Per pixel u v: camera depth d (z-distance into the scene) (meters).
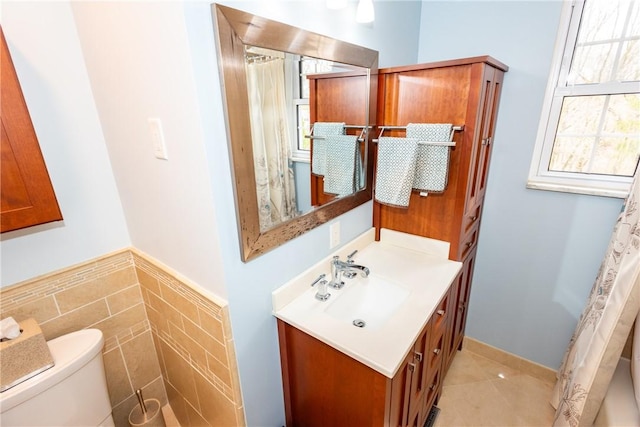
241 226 0.95
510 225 1.75
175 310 1.22
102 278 1.29
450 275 1.41
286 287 1.19
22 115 0.87
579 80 1.47
